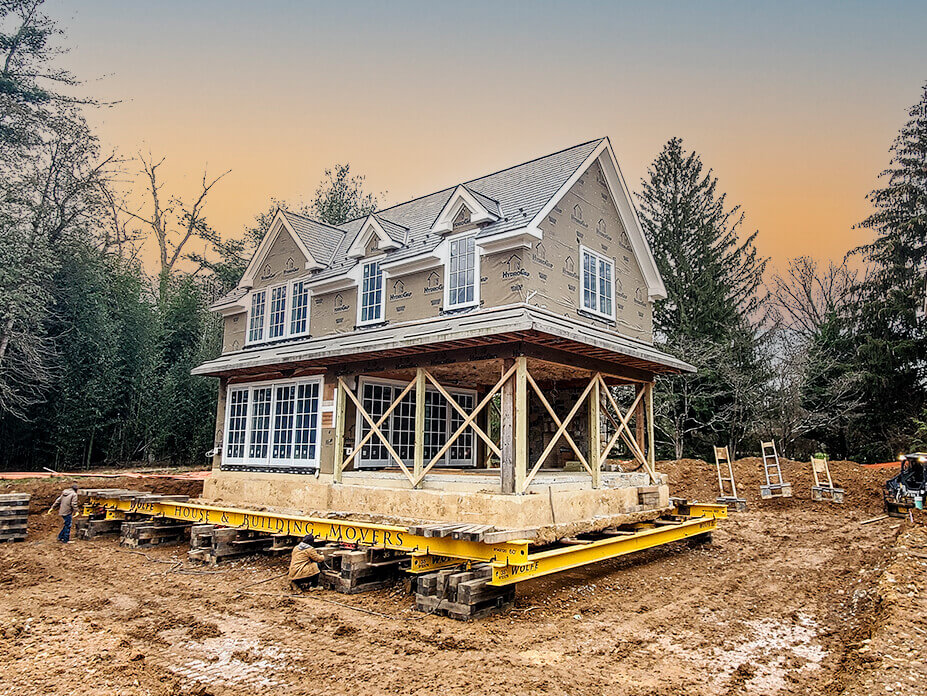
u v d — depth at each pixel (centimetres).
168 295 3017
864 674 584
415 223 1612
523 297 1177
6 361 2059
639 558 1262
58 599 902
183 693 550
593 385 1225
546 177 1390
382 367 1239
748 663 654
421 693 555
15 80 2403
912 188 3005
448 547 875
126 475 1970
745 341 2970
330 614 813
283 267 1777
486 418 1756
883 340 2786
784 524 1750
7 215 2155
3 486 1653
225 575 1072
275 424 1507
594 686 578
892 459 2772
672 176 3238
